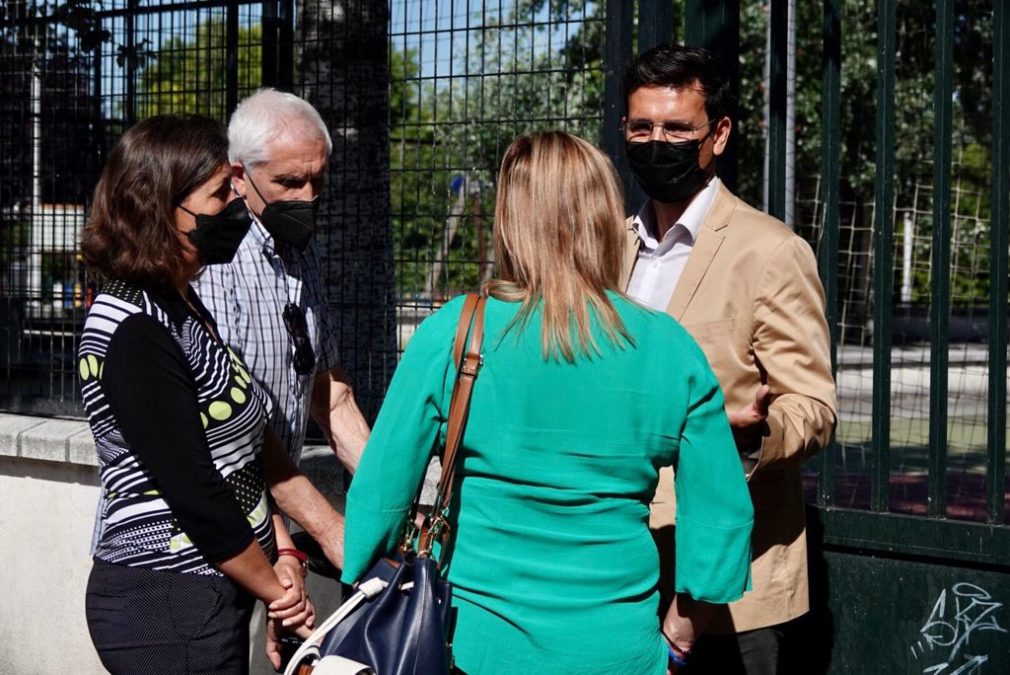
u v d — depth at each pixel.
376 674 2.14
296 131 2.98
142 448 2.44
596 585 2.22
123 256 2.50
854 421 9.17
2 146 5.23
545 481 2.21
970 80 13.00
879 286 3.53
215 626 2.56
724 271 2.82
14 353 5.16
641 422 2.22
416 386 2.28
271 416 3.06
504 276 2.32
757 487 2.85
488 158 4.32
